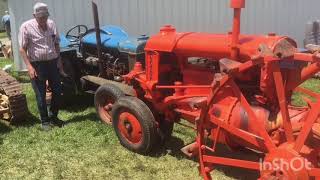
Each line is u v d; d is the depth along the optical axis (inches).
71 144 241.0
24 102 268.2
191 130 251.6
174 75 221.9
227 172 206.4
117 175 207.3
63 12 407.5
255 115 169.6
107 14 413.7
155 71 219.6
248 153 202.7
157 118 230.1
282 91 159.6
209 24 427.8
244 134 173.2
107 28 297.0
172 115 219.9
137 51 247.4
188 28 426.6
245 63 165.5
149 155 225.0
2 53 524.4
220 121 179.6
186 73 214.2
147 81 223.1
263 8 433.4
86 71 301.9
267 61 159.6
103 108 265.7
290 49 163.2
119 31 296.0
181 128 254.8
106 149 233.3
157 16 421.4
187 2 422.6
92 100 310.3
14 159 225.6
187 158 221.5
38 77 255.6
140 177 204.8
